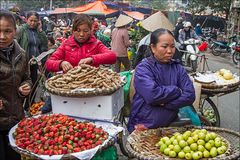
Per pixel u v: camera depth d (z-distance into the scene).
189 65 11.29
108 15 31.08
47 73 5.08
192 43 11.25
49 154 2.62
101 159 2.91
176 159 2.63
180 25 14.31
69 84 3.17
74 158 2.59
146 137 2.90
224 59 17.08
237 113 6.97
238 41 18.62
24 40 6.34
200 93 4.74
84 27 3.71
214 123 5.69
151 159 2.56
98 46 3.86
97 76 3.26
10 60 3.08
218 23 30.52
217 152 2.66
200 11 29.44
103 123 3.14
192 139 2.72
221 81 4.96
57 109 3.26
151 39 3.06
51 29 16.95
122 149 4.46
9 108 3.12
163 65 3.07
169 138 2.85
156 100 2.92
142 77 2.99
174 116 3.15
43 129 2.89
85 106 3.18
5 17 2.94
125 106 4.13
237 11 23.03
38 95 5.32
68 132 2.85
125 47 10.16
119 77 3.41
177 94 2.94
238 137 3.01
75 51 3.81
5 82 3.05
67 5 59.72
